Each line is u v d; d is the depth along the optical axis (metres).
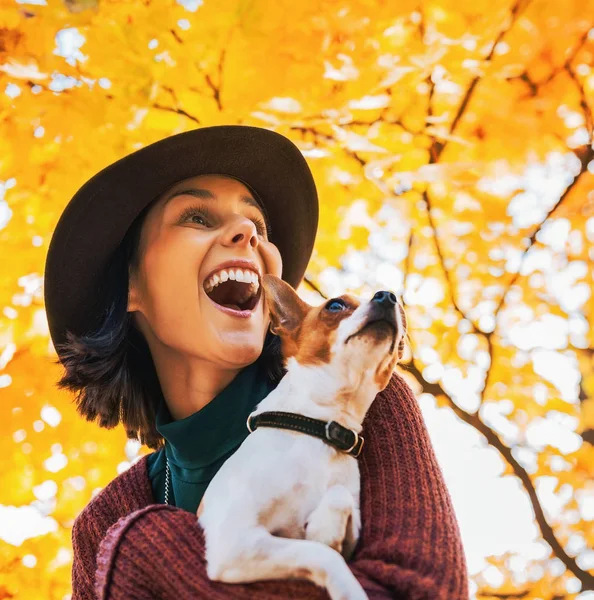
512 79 5.16
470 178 5.23
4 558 4.55
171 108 4.91
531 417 5.06
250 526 2.09
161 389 2.95
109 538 2.28
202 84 4.92
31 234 4.80
